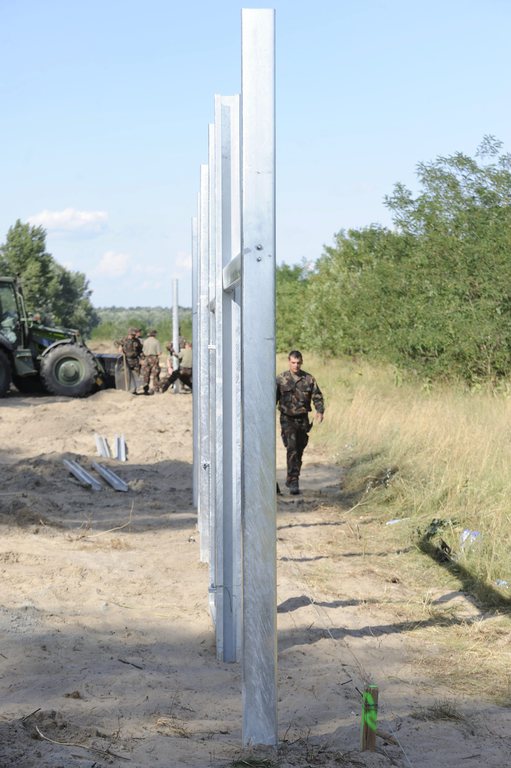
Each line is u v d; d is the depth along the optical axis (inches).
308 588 298.8
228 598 230.4
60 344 968.3
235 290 215.8
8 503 412.5
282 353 1435.8
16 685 203.3
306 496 460.8
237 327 218.1
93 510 425.4
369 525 394.6
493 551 315.9
